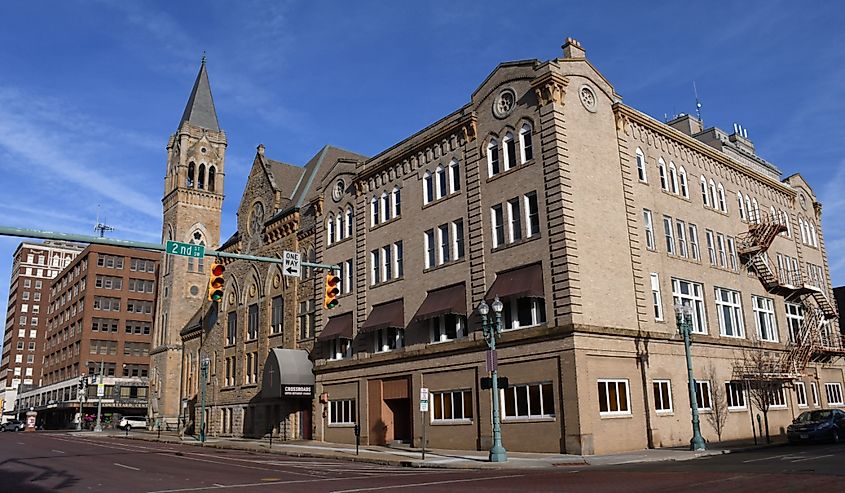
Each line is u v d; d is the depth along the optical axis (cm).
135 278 13300
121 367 12712
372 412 4028
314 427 4512
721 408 3638
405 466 2666
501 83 3478
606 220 3231
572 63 3322
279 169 5922
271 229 5416
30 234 1780
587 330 2917
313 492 1661
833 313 4847
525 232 3219
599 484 1684
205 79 9038
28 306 17225
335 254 4606
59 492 1761
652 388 3188
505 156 3416
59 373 13800
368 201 4366
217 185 8556
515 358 3123
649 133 3725
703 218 3994
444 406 3525
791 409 4284
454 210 3662
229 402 5744
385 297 4072
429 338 3691
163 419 7550
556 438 2878
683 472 1911
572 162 3150
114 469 2517
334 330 4362
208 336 6444
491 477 2050
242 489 1764
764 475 1703
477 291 3409
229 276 6122
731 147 4666
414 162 4022
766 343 4188
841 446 2872
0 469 2559
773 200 4862
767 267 4372
